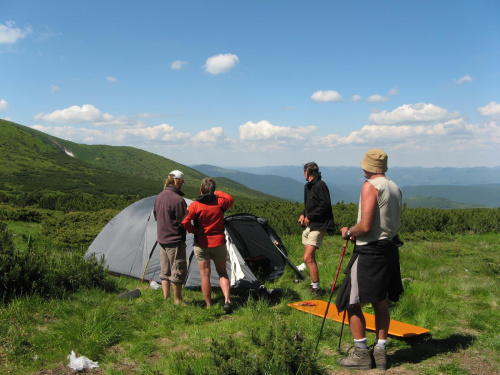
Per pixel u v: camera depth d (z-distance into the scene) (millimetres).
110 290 7551
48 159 197125
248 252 9031
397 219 4012
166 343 4867
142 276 8422
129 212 9625
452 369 3891
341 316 5609
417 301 6285
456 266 9805
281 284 7934
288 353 3738
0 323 4984
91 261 7785
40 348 4438
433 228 17094
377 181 3965
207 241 6281
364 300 3912
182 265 6586
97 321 5195
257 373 3545
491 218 17719
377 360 4004
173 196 6590
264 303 6316
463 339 4812
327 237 14930
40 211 20812
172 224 6547
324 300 6914
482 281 7820
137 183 178375
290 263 8352
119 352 4582
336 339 4828
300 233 15688
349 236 4133
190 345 4738
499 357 4230
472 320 5477
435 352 4445
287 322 5438
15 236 13453
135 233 9070
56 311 5680
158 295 7105
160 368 4059
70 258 7820
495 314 5797
